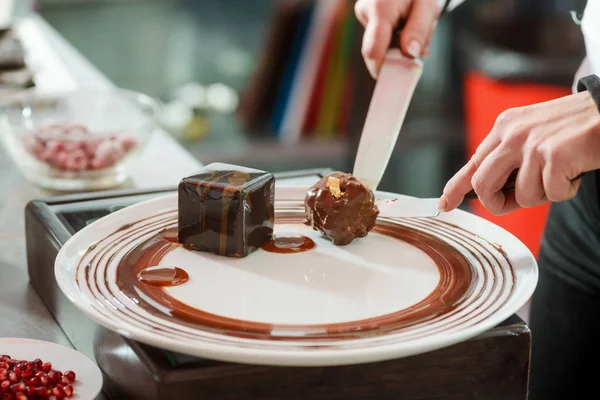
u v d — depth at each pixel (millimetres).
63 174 1113
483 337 718
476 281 783
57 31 2344
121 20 2377
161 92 2428
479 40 2035
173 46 2414
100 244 828
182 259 818
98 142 1119
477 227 866
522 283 770
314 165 2217
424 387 716
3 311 873
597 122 773
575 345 1032
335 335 712
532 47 2014
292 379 695
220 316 736
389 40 978
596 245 999
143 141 1141
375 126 917
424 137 2248
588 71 1033
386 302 758
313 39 2150
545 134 782
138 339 689
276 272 802
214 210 819
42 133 1108
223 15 2398
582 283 1010
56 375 723
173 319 730
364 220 844
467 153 2047
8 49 1476
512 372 729
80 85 1488
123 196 944
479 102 1880
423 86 2252
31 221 898
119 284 774
